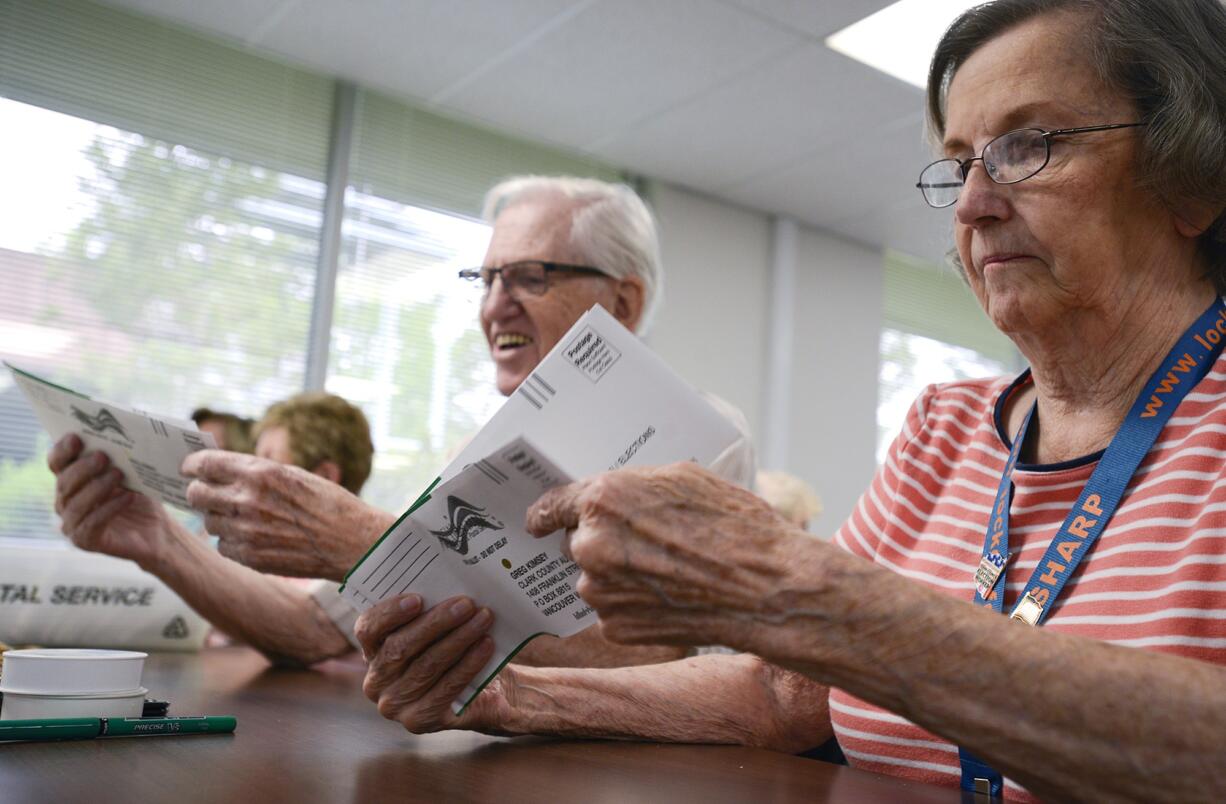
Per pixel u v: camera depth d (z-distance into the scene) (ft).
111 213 12.21
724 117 13.56
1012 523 2.72
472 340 14.55
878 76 12.17
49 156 11.90
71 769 1.99
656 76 12.50
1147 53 2.45
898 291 19.39
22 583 4.75
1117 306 2.56
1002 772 1.76
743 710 3.00
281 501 3.16
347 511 3.20
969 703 1.71
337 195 13.56
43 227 11.81
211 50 12.96
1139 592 2.31
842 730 2.84
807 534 1.86
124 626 4.99
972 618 1.74
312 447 7.28
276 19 12.01
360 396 13.53
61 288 11.86
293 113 13.47
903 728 2.68
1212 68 2.46
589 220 5.57
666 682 3.00
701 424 2.30
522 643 2.55
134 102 12.43
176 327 12.46
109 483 4.35
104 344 12.03
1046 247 2.51
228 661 4.73
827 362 17.70
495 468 2.10
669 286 16.02
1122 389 2.64
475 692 2.60
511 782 2.12
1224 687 1.64
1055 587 2.46
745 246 17.07
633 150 14.90
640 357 2.28
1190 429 2.46
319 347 13.26
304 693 3.50
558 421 2.25
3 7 11.76
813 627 1.79
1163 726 1.62
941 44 3.02
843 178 15.46
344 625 4.63
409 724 2.62
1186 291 2.63
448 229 14.51
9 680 2.46
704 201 16.61
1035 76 2.55
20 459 11.55
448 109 14.14
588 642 3.94
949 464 3.11
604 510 1.90
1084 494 2.53
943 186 3.01
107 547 4.49
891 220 17.17
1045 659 1.69
